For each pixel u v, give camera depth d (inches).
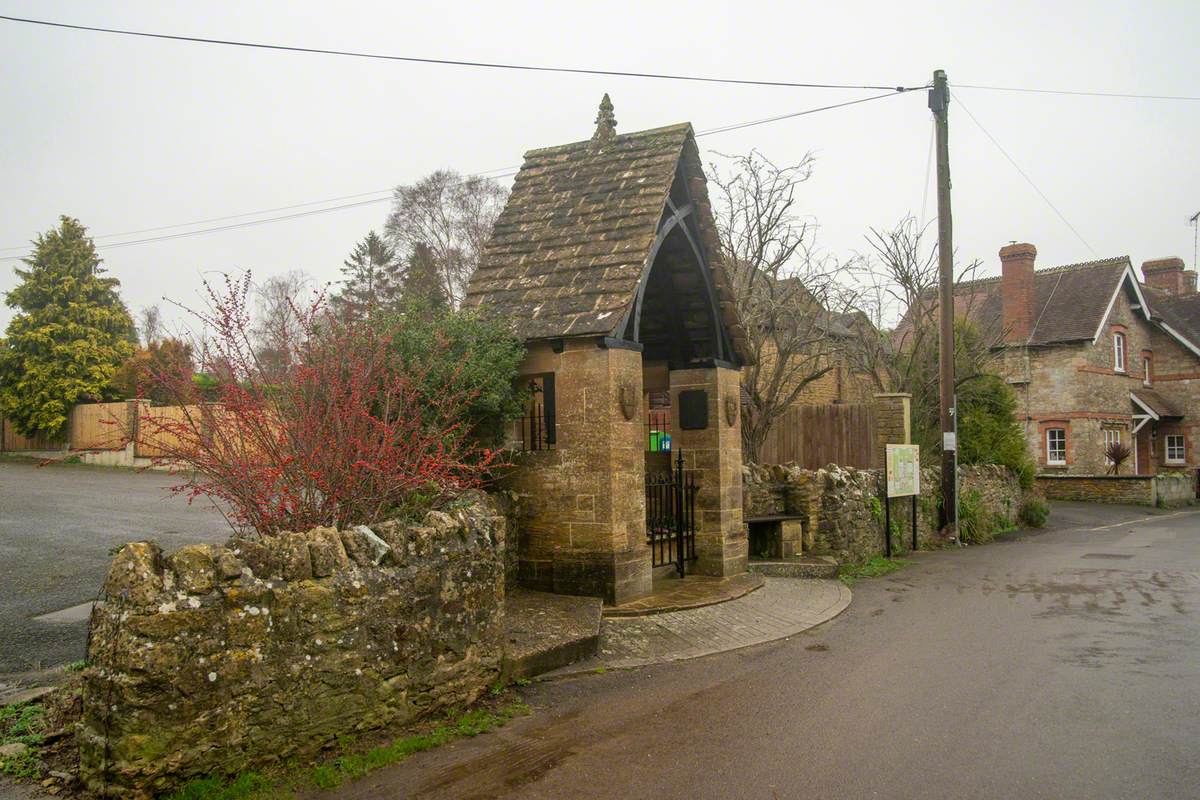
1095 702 254.1
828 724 236.5
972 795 187.9
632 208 405.7
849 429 754.2
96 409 1101.7
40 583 362.6
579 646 295.1
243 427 247.3
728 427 462.0
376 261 1685.5
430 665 230.4
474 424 362.0
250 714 185.8
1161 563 568.1
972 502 752.3
